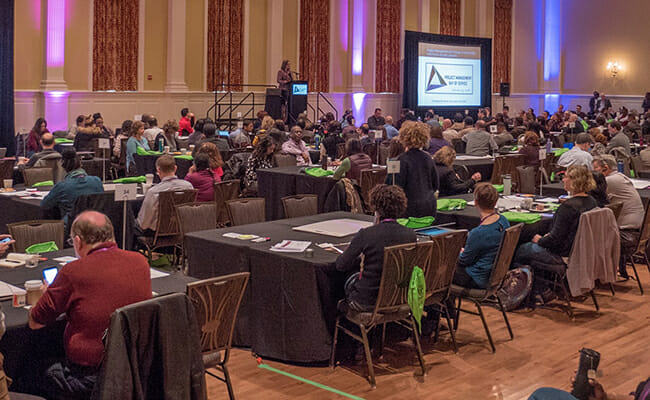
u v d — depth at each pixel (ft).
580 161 28.09
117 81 50.39
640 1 75.20
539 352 16.35
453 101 69.00
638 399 7.70
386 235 14.33
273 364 15.42
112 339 9.72
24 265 13.65
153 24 51.80
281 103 52.54
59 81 46.88
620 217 22.04
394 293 14.40
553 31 80.23
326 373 15.01
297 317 15.07
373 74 65.05
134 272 10.92
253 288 15.67
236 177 29.22
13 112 44.37
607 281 19.10
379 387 14.35
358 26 63.41
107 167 36.27
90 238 10.94
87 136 36.70
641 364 15.65
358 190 24.04
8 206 21.91
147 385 10.12
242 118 54.13
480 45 70.59
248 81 57.16
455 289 16.42
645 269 23.95
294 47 59.93
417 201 18.74
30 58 46.21
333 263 14.89
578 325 18.30
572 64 80.33
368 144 35.58
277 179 27.50
